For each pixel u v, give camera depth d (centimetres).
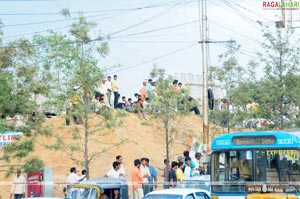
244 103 8369
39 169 4803
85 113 5797
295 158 3647
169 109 6938
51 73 5422
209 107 6694
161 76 7056
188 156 5688
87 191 4059
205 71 6625
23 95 4509
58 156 6969
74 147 5862
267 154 3706
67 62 5881
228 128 8356
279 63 7988
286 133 3700
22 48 4638
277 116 7938
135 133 8088
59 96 5719
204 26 6731
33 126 4622
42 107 5416
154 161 7631
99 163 7181
